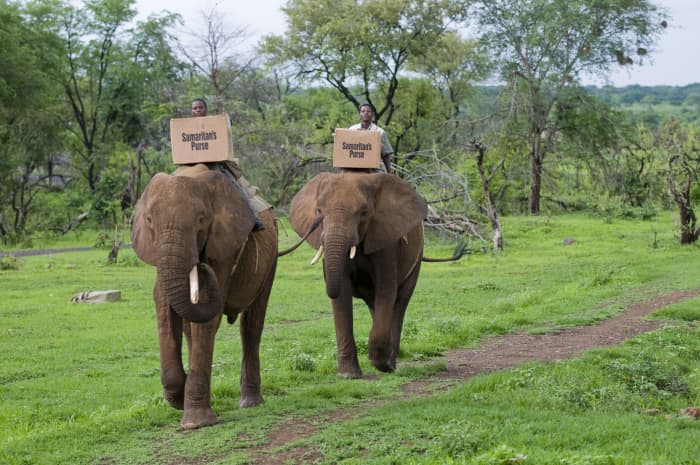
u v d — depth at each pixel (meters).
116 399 10.25
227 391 9.73
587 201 48.91
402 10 45.91
